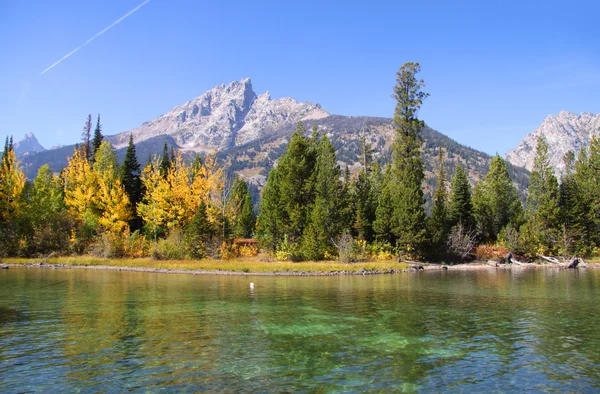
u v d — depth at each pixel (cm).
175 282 3109
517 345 1380
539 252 5684
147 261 4503
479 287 2912
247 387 1002
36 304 2089
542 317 1830
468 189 6481
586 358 1243
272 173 6506
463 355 1270
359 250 4897
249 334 1509
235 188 7831
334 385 1020
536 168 6512
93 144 7719
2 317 1769
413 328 1617
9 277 3319
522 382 1052
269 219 5269
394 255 5053
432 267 4788
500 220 6625
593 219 5884
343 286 2955
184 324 1659
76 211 5675
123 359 1204
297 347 1340
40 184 5956
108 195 5566
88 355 1238
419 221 5056
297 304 2153
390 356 1255
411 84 5591
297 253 4747
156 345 1351
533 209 6662
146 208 5734
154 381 1035
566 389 1011
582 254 5716
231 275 3747
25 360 1188
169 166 7494
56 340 1402
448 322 1723
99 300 2222
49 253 4997
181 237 4978
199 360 1202
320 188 5059
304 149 5456
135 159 6906
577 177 6331
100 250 4934
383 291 2681
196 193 5484
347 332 1548
